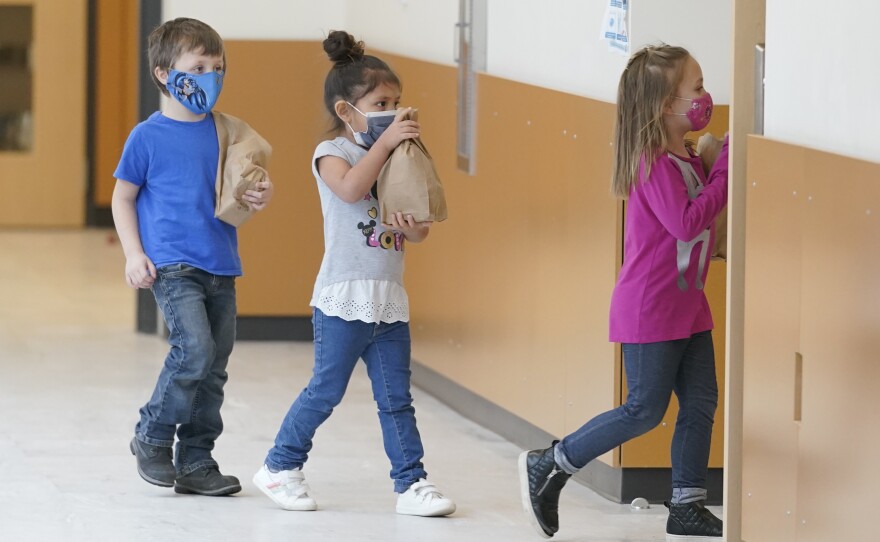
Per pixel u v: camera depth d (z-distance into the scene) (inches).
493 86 484.7
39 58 1042.1
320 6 690.2
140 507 386.3
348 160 372.2
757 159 314.0
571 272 420.8
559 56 436.1
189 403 388.5
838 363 279.4
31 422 496.1
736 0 323.3
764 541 313.6
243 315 690.8
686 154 353.7
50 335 678.5
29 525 367.2
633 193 344.2
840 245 277.4
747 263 319.6
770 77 319.9
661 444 400.8
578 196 414.6
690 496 355.6
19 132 1051.3
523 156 457.1
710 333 354.9
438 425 508.4
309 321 695.7
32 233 1034.7
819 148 293.9
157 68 384.2
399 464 385.4
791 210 298.0
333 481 421.7
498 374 482.9
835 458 281.4
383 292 374.3
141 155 382.9
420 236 372.5
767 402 310.7
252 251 687.1
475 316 504.1
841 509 279.9
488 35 501.7
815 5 300.0
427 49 565.3
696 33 392.8
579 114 412.2
